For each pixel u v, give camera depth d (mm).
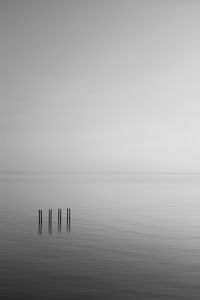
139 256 44812
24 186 179125
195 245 51125
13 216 76938
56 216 77750
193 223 70312
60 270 38750
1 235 56812
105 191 151625
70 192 142750
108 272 38281
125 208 93250
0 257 43750
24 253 45688
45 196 122000
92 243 51688
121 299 31266
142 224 68625
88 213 83188
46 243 51344
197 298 31656
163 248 49156
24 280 35719
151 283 35188
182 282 35531
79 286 34219
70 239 54219
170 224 68812
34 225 66312
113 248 48750
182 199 119125
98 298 31469
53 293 32500
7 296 31812
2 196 120125
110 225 67188
